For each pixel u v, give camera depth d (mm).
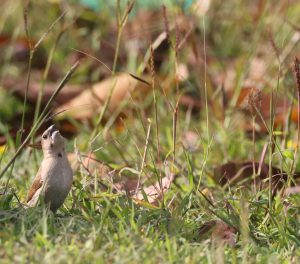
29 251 7035
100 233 7520
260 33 14383
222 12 16422
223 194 9516
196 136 12023
